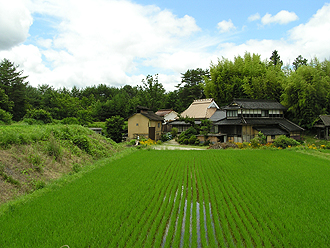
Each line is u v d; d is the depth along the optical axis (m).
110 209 8.23
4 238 6.26
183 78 65.81
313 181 11.76
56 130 18.14
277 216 7.80
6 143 12.71
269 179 12.20
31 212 7.94
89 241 6.14
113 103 64.19
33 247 5.83
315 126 31.16
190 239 6.68
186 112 46.03
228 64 46.59
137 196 9.59
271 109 33.12
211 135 32.69
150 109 65.50
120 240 6.26
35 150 13.51
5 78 42.12
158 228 7.21
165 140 39.88
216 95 47.12
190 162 17.34
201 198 9.77
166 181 12.13
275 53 54.81
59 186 10.80
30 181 10.89
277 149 23.11
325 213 7.93
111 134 36.84
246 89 40.03
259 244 6.09
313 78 31.88
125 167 15.39
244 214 7.95
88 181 11.83
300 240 6.23
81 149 18.36
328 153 20.33
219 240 6.36
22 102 44.00
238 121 31.45
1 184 9.68
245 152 21.78
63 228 6.82
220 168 15.20
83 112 48.97
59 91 78.75
